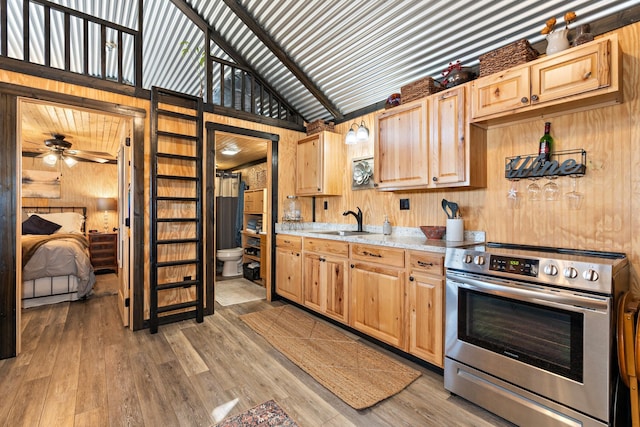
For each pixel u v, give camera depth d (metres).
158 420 1.67
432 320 2.15
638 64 1.77
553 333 1.54
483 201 2.43
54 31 3.64
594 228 1.91
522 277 1.64
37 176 5.53
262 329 2.95
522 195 2.22
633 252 1.78
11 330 2.35
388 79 3.14
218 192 5.90
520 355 1.64
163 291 3.14
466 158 2.21
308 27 2.90
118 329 2.94
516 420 1.64
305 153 3.86
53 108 3.19
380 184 2.86
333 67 3.25
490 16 2.17
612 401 1.42
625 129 1.81
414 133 2.56
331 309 3.03
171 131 3.16
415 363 2.34
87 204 5.92
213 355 2.42
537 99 1.84
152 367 2.23
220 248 5.73
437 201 2.77
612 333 1.42
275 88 4.02
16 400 1.82
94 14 3.54
